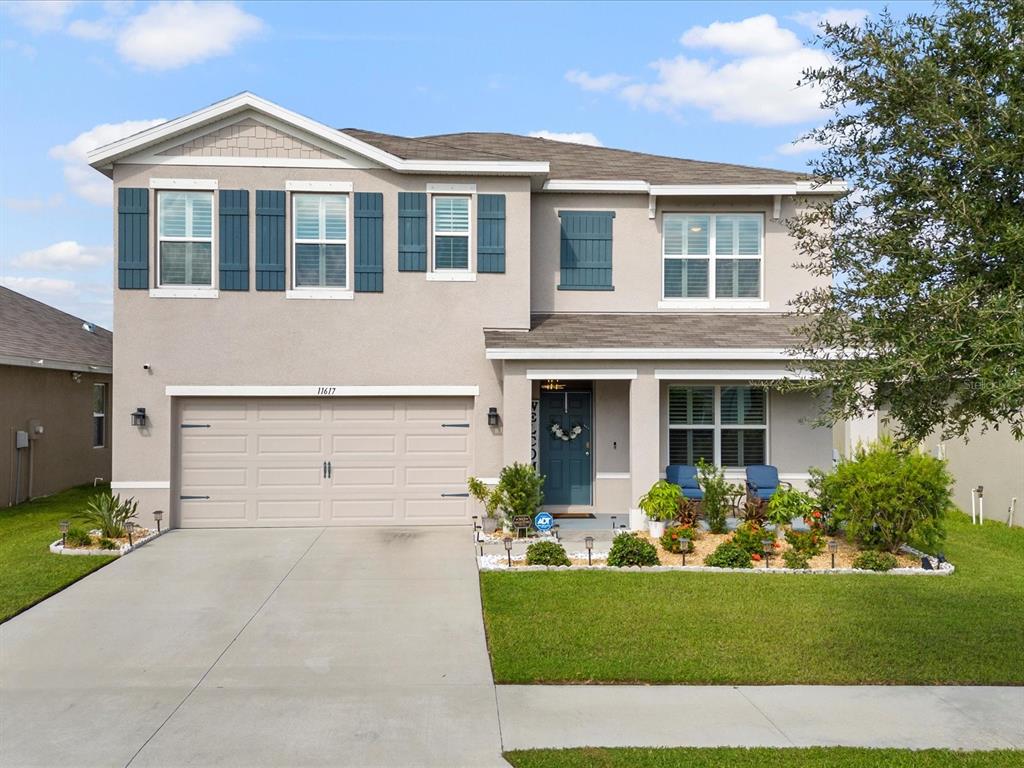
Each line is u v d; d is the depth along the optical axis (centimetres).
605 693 680
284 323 1376
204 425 1378
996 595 969
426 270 1396
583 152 1786
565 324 1437
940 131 548
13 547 1202
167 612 901
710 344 1320
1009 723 623
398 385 1391
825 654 760
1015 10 520
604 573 1058
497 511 1350
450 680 708
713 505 1279
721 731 605
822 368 642
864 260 601
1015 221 510
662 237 1528
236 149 1366
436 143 1809
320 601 944
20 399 1712
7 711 640
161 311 1357
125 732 603
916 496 1132
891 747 579
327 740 591
